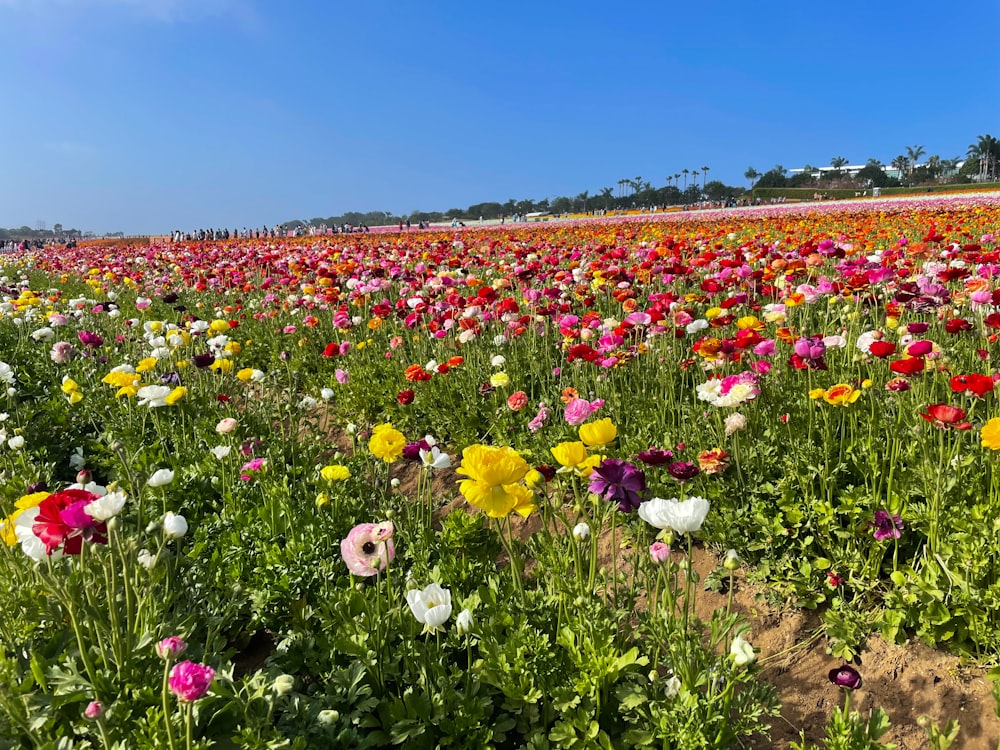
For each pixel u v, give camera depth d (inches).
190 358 276.2
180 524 105.0
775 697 103.0
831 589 131.0
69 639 111.2
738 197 4367.6
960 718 107.8
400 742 97.3
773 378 195.3
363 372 277.6
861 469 151.8
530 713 102.7
